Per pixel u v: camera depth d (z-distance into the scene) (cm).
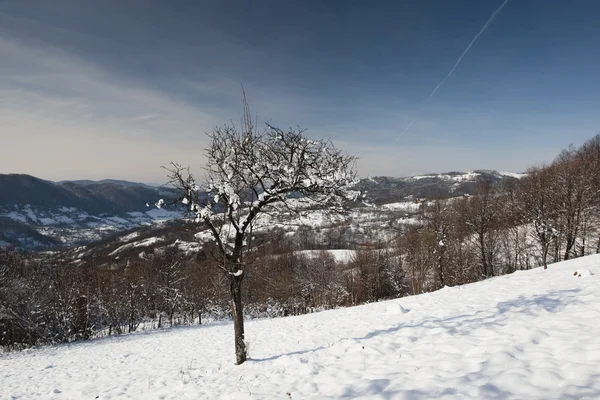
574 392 516
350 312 2236
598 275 1738
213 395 889
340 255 6862
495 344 789
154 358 1916
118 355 2269
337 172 1056
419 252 5331
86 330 4425
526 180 5956
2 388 1591
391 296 6153
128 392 1135
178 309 5559
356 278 6225
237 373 1058
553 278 1888
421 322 1264
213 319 5712
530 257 5178
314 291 5941
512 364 661
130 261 6334
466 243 5481
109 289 5125
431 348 882
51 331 4194
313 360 999
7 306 4038
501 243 5444
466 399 568
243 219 1161
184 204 1120
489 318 1072
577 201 4153
